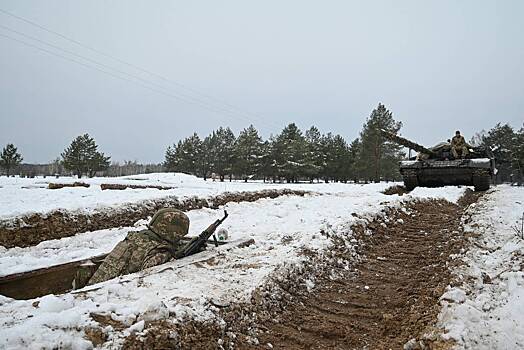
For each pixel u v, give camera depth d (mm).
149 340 3494
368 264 6852
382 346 4047
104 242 8992
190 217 11086
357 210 9625
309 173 43281
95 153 43625
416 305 4875
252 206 13305
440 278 5629
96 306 3932
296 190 16594
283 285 5375
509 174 44469
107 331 3506
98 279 5758
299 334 4387
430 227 9492
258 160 44312
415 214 10844
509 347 3477
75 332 3410
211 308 4281
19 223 8836
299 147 43000
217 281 5090
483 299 4371
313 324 4613
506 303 4285
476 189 17938
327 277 6098
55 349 3172
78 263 6734
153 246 5949
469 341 3545
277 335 4301
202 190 14625
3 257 7520
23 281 6152
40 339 3207
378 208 9977
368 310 5008
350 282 6008
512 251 5977
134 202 11320
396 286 5793
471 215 9664
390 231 9016
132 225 10727
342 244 7422
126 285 4715
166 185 19000
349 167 46906
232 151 45469
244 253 6574
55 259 7254
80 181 20172
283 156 43594
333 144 47281
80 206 10203
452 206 12492
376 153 40906
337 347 4152
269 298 4938
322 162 46031
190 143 48750
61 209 9766
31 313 3736
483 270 5371
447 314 3980
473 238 7109
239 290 4828
